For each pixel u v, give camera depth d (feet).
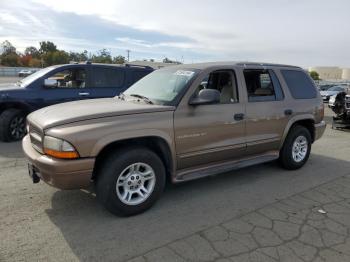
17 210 12.00
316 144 25.67
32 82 23.71
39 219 11.38
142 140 12.30
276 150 17.13
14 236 10.21
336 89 88.48
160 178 12.34
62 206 12.44
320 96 19.39
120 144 11.83
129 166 11.46
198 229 10.95
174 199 13.51
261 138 15.80
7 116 22.77
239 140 14.83
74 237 10.25
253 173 17.31
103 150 11.48
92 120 11.03
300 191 14.82
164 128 12.15
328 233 10.91
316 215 12.27
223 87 15.19
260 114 15.53
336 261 9.32
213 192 14.40
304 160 18.44
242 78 15.12
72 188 10.77
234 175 16.90
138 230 10.80
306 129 18.35
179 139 12.68
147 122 11.77
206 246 9.89
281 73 17.30
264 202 13.42
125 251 9.53
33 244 9.78
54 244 9.82
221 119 13.93
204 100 12.62
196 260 9.16
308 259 9.37
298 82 18.20
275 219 11.84
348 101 31.55
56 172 10.39
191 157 13.26
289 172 17.69
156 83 14.75
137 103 13.29
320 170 18.24
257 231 10.90
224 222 11.51
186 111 12.81
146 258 9.20
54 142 10.46
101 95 26.05
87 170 10.65
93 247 9.70
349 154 22.30
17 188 14.08
